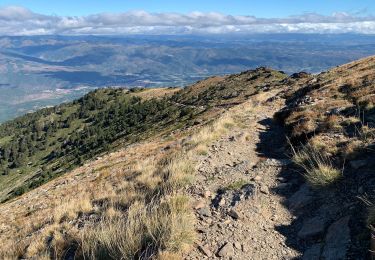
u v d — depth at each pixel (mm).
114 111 189875
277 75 100438
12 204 31453
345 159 10766
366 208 7766
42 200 25438
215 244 7605
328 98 20781
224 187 10641
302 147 13547
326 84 26266
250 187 9969
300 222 8445
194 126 41125
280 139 16656
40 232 12000
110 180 20016
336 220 7906
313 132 14664
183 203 9211
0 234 17938
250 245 7570
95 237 8125
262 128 19469
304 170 11234
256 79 100062
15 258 10031
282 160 12766
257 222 8508
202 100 105375
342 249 6918
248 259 7109
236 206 9148
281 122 19547
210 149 15430
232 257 7145
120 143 89062
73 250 8930
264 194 9992
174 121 76000
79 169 40938
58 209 14570
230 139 16984
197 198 10070
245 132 17828
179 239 7398
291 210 9070
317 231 7766
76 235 9523
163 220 7805
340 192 9062
